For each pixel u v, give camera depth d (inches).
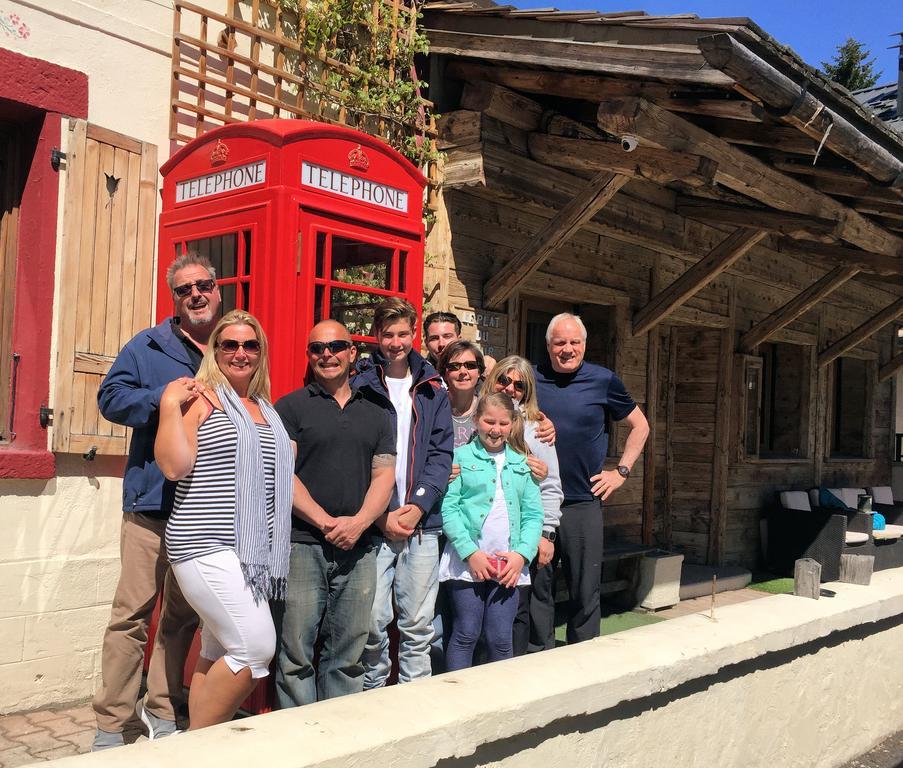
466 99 258.4
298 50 226.2
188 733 92.3
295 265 153.3
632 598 306.3
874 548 413.7
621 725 129.8
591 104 264.8
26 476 173.3
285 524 123.9
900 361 514.3
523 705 110.7
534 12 229.8
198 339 146.9
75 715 174.6
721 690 149.8
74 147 181.0
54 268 180.7
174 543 118.5
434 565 150.6
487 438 155.4
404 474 149.2
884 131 227.0
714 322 368.8
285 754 88.3
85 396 182.7
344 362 140.0
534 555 159.8
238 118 217.5
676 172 229.9
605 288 314.2
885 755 191.9
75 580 182.5
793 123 202.2
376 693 108.3
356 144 166.4
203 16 205.0
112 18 190.7
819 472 455.8
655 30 208.1
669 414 378.9
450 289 259.6
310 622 136.8
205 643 124.4
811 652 173.6
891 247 310.3
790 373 454.3
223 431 119.6
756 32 187.3
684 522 380.2
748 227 304.0
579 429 176.1
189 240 171.8
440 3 254.5
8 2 173.8
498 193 260.8
